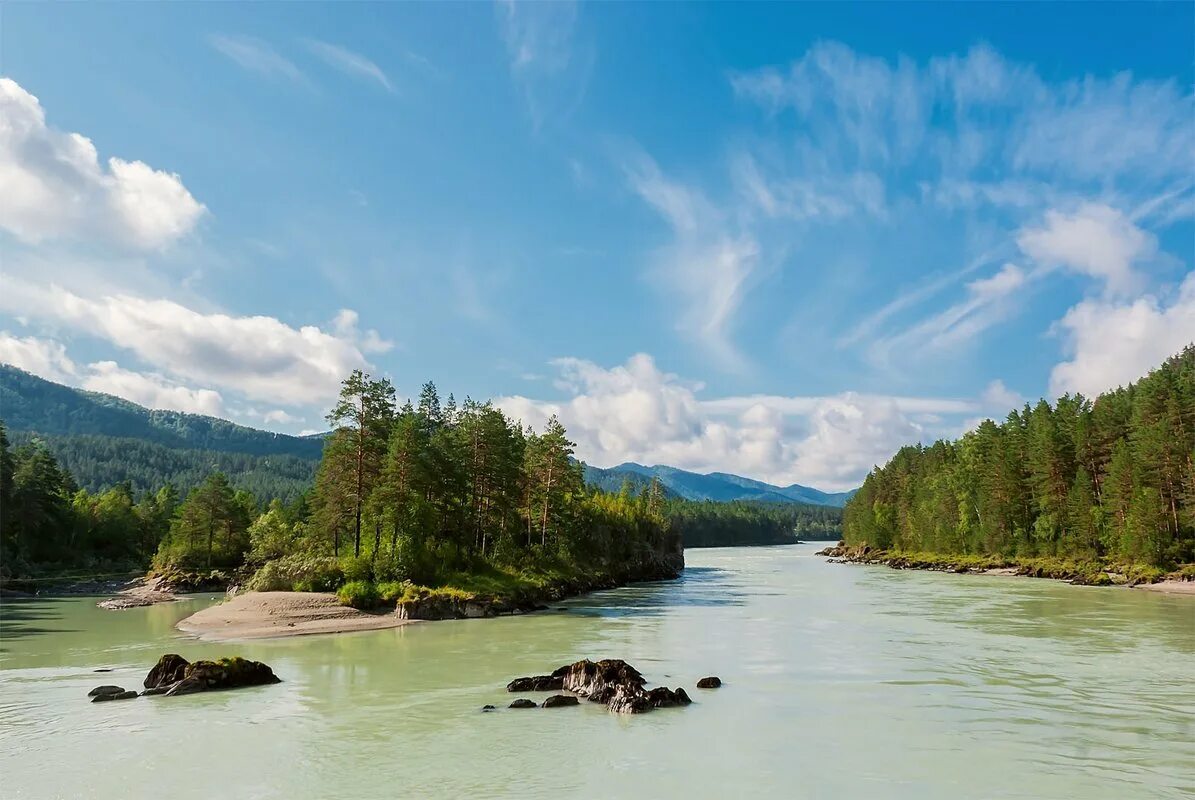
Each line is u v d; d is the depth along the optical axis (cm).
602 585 9438
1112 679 3250
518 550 8581
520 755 2166
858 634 4728
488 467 8325
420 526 7169
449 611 5881
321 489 7338
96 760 2122
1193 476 8931
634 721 2548
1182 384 10912
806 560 18050
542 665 3634
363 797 1838
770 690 3041
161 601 7731
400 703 2817
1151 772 2025
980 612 6003
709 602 7256
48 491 11900
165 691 2973
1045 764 2089
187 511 11412
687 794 1858
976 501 13738
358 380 7231
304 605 5894
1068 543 10712
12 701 2862
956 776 1991
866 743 2291
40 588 9281
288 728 2456
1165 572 8712
